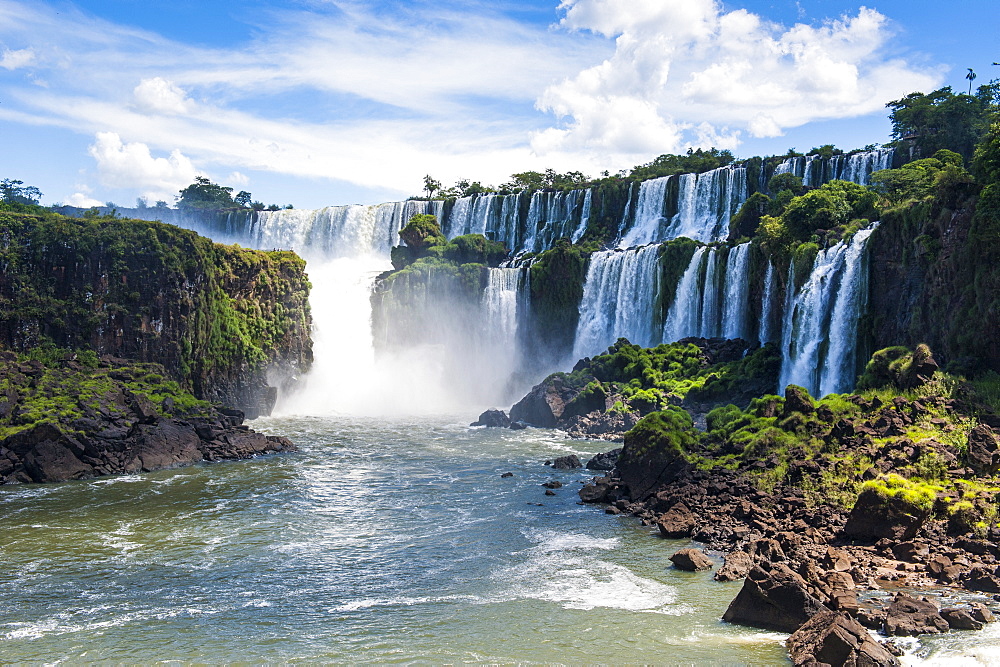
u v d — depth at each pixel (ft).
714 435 183.93
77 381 233.14
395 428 273.54
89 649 97.19
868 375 179.73
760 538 127.54
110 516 158.61
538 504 165.99
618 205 415.85
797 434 166.71
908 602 95.09
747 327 289.33
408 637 99.45
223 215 484.33
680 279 316.40
